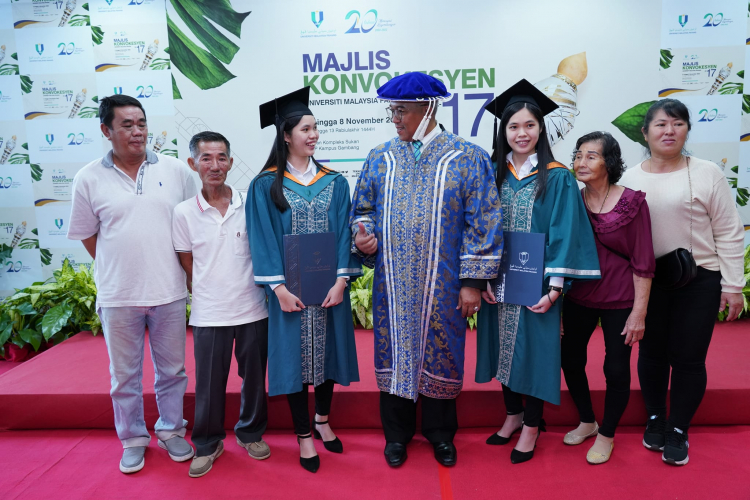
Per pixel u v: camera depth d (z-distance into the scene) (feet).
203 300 6.85
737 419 7.88
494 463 7.09
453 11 12.59
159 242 6.92
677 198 6.67
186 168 7.45
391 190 6.79
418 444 7.70
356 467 7.08
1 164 13.78
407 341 6.76
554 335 6.62
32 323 12.03
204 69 13.12
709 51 12.33
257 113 13.20
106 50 13.21
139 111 6.52
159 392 7.45
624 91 12.60
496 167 7.00
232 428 8.28
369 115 13.06
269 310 6.86
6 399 8.38
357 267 7.16
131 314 6.92
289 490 6.59
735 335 10.21
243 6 12.84
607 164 6.54
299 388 6.75
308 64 12.96
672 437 6.97
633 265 6.59
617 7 12.30
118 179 6.78
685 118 6.50
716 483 6.48
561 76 12.65
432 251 6.62
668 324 7.09
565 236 6.39
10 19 13.23
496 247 6.45
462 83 12.82
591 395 7.93
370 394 8.13
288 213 6.65
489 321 7.15
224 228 6.82
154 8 13.00
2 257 13.91
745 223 12.91
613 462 7.02
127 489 6.72
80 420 8.43
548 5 12.41
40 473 7.16
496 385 8.27
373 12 12.70
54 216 13.97
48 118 13.57
